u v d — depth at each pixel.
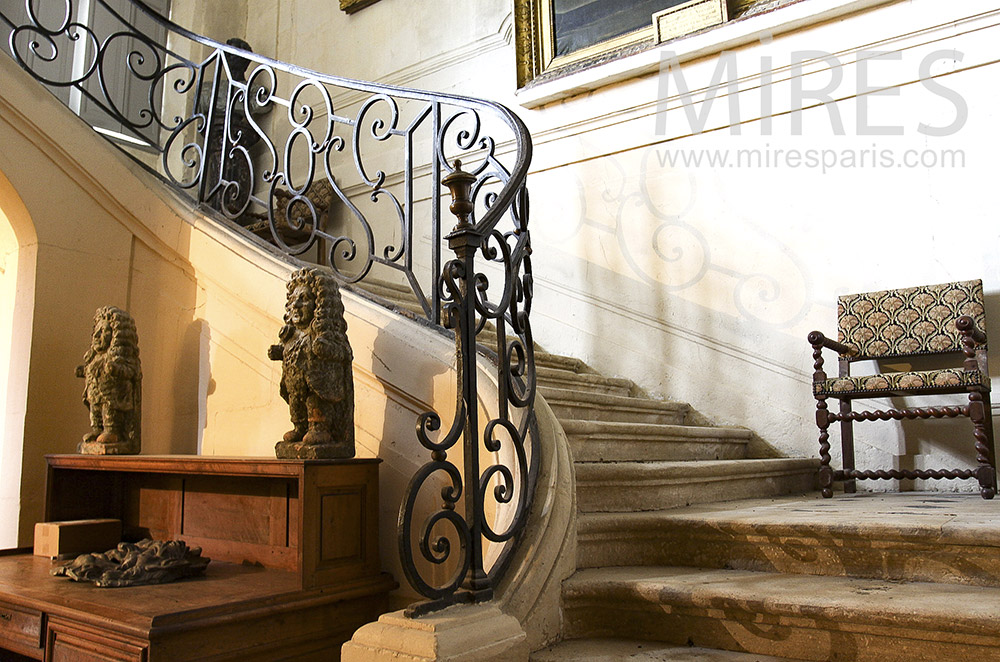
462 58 5.20
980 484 2.86
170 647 1.70
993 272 3.29
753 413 3.80
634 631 1.88
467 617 1.59
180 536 2.68
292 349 2.25
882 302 3.37
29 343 3.10
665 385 4.08
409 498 1.61
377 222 5.36
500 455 2.11
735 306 3.91
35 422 3.08
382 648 1.53
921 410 2.98
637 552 2.18
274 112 6.20
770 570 2.02
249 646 1.86
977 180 3.37
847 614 1.57
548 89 4.55
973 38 3.44
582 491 2.23
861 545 1.91
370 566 2.21
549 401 2.96
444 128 2.69
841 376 3.40
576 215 4.50
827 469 3.07
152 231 3.36
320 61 6.03
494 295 4.73
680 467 2.52
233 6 6.41
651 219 4.23
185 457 2.38
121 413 2.86
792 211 3.81
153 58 6.18
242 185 5.89
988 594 1.67
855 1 3.64
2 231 3.27
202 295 3.19
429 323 2.49
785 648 1.67
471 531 1.73
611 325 4.29
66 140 3.26
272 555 2.36
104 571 2.17
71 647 1.87
